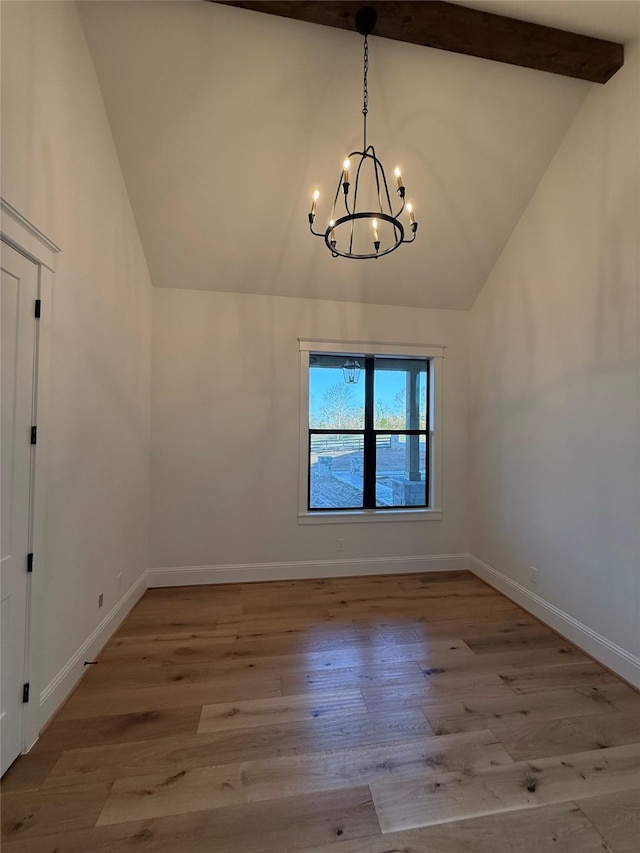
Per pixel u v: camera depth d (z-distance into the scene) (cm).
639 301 221
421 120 263
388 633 272
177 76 235
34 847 130
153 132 257
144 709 195
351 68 238
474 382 396
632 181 225
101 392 244
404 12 204
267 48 227
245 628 278
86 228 221
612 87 238
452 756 168
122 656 242
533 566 304
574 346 267
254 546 366
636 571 220
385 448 407
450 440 402
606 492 240
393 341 390
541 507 297
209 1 205
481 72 243
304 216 311
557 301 283
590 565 251
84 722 186
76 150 208
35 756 166
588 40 224
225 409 361
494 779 157
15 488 161
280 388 370
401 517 392
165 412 351
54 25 184
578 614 260
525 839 134
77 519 215
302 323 374
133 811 142
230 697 205
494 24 213
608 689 214
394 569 391
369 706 198
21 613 167
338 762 164
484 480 376
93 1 205
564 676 226
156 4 208
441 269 362
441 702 202
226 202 298
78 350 214
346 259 346
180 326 354
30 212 166
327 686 214
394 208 310
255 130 261
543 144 278
